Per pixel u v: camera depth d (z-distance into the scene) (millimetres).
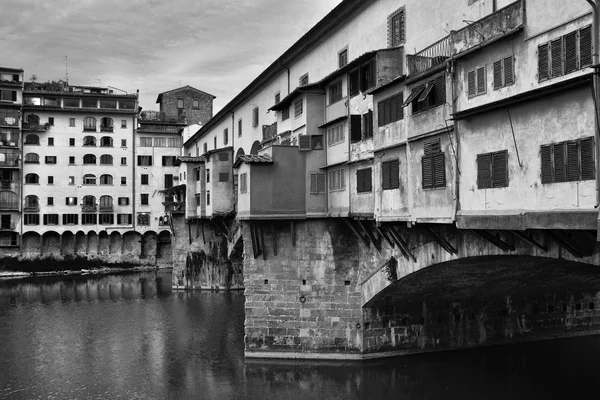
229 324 37281
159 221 76562
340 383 23484
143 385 24625
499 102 14047
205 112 83188
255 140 40750
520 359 26469
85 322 39000
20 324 38625
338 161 24734
